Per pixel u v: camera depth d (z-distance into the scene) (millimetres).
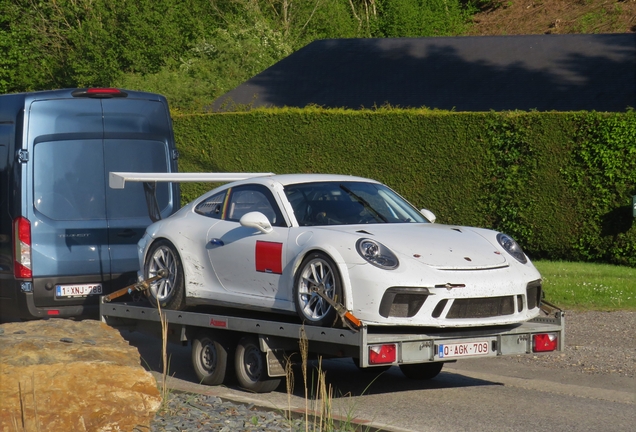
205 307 8969
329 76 32125
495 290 7203
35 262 9805
